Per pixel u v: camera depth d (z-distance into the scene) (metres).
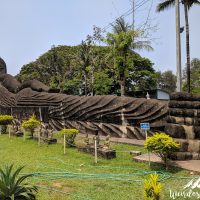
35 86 21.52
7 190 6.39
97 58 30.42
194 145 10.45
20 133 17.56
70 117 17.73
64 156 11.91
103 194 7.45
